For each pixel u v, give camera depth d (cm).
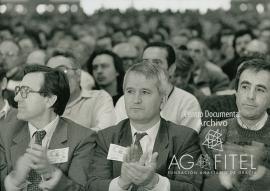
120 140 411
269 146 416
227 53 652
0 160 420
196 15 739
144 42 641
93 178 403
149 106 413
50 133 417
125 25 732
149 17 740
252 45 600
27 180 414
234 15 741
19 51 586
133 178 393
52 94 419
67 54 459
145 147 408
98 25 737
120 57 551
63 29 721
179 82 505
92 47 688
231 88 465
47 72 421
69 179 406
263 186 411
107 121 432
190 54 572
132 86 415
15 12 737
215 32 720
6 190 417
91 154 410
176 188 395
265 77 424
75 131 418
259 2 746
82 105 435
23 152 417
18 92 420
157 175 395
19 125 423
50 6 751
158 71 418
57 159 410
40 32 711
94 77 498
